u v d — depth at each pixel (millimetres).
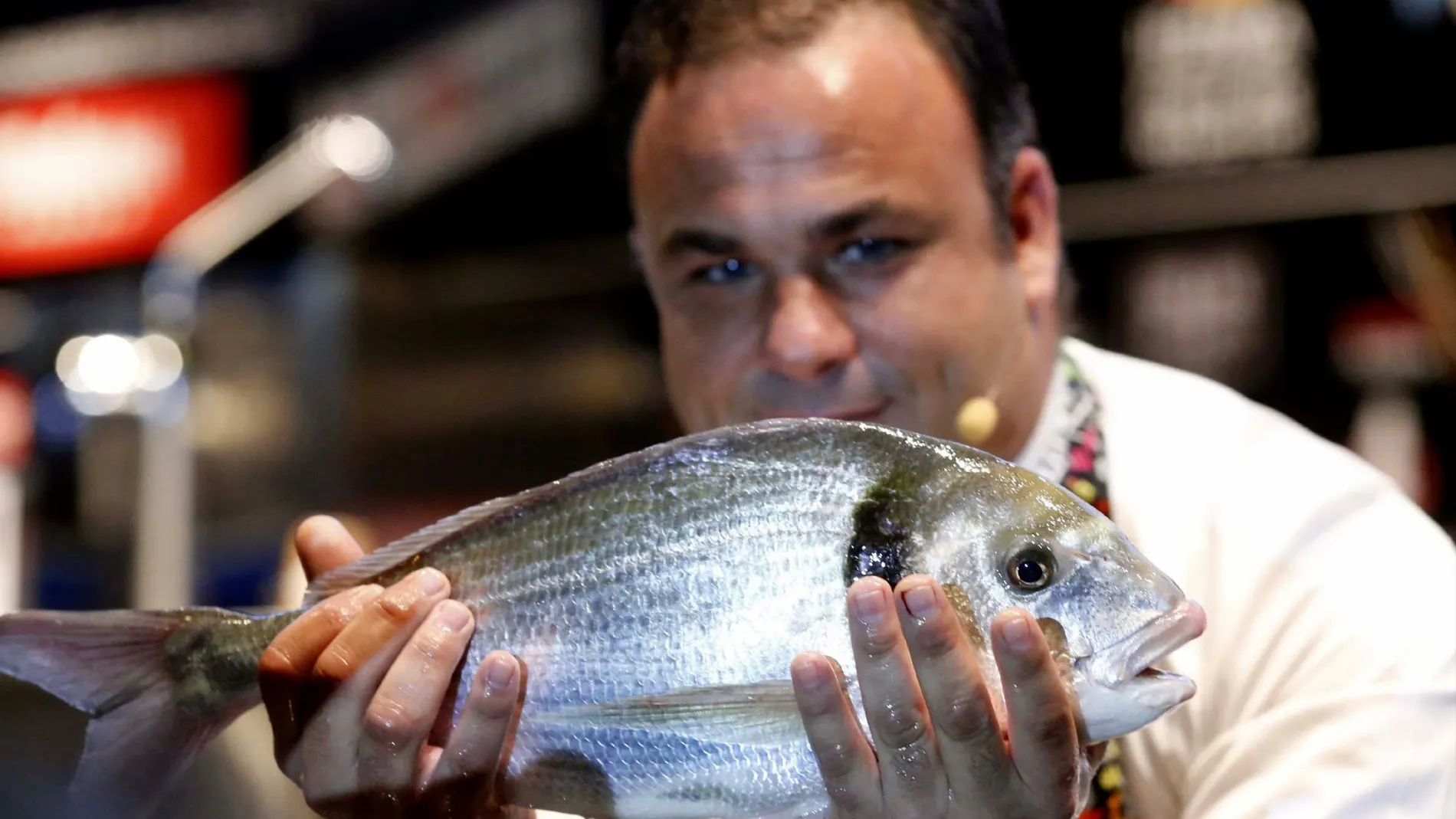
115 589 5098
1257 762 1307
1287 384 3504
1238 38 3189
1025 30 3289
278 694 1173
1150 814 1467
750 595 1142
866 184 1359
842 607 1124
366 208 4648
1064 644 1107
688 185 1404
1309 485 1491
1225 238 3439
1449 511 3461
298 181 4375
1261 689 1395
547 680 1172
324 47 4695
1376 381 3439
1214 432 1594
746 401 1454
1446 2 3072
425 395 5164
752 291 1426
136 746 1251
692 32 1434
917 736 1064
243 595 5086
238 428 5203
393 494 5223
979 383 1449
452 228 4672
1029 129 1607
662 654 1152
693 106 1408
